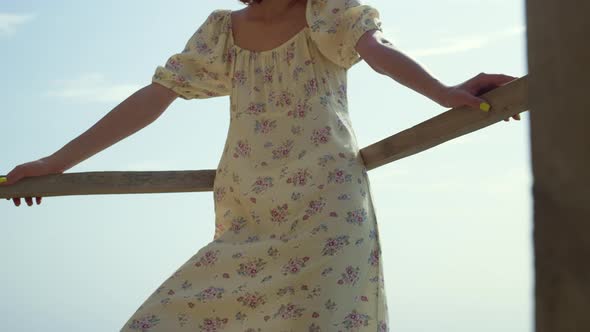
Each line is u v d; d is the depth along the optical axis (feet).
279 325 6.71
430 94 6.63
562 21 2.27
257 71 7.75
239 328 6.94
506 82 6.33
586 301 2.19
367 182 7.21
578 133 2.23
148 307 7.17
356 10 7.23
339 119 7.32
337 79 7.55
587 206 2.20
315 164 7.10
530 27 2.37
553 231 2.27
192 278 7.30
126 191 8.20
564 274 2.23
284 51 7.61
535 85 2.34
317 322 6.55
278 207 7.20
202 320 7.08
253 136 7.55
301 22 7.63
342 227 6.82
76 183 8.02
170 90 8.16
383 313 6.82
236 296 7.00
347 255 6.71
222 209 7.70
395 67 6.84
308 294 6.68
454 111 6.57
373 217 7.14
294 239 6.92
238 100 7.78
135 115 8.06
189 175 8.39
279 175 7.28
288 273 6.84
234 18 8.11
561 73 2.27
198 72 8.25
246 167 7.50
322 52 7.38
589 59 2.22
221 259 7.25
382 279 6.95
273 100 7.58
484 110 6.26
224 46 8.04
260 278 6.98
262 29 7.82
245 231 7.43
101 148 7.99
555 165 2.27
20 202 8.04
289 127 7.41
